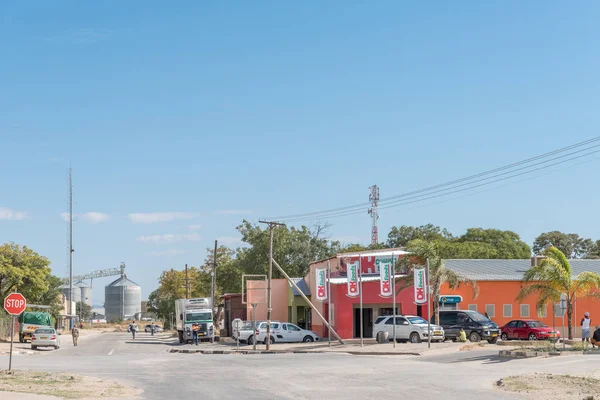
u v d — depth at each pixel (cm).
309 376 2569
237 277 8894
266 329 5034
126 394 2005
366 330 5462
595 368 2697
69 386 2169
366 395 1981
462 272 5719
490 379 2412
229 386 2238
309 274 6575
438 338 4512
